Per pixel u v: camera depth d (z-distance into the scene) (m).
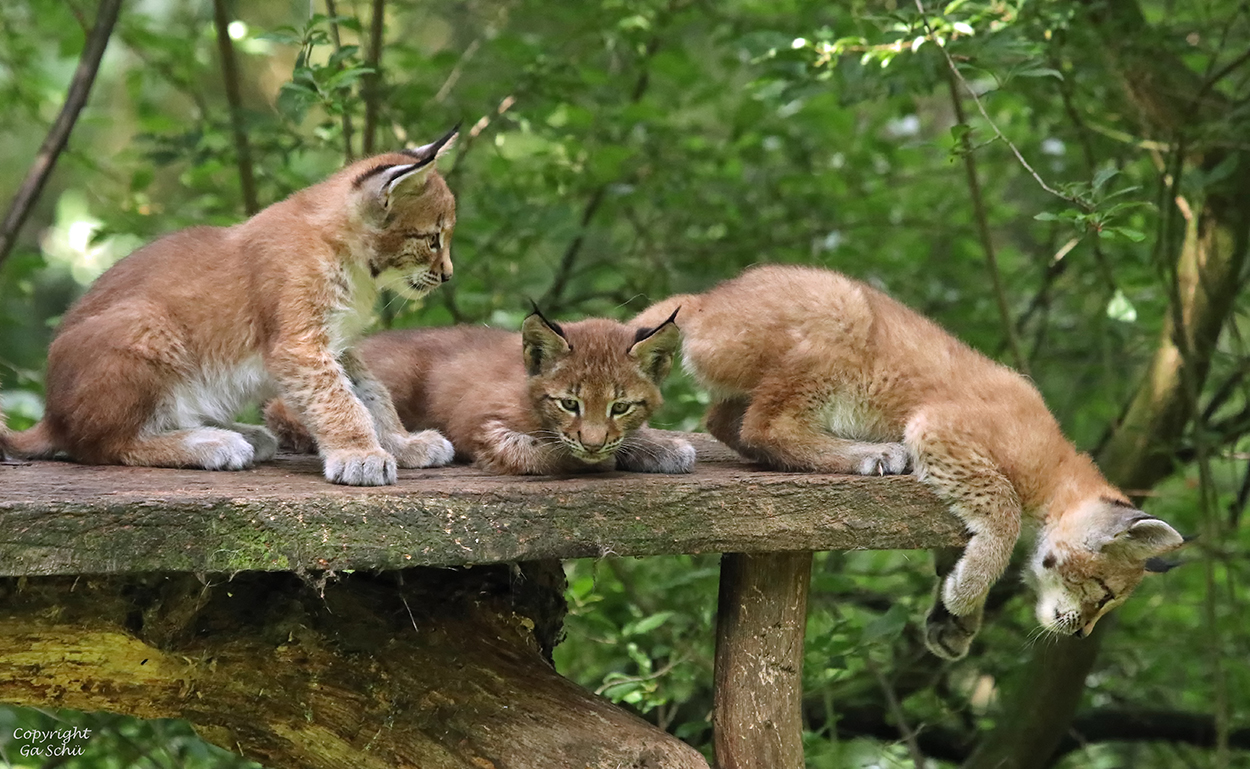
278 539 6.30
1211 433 12.64
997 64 11.22
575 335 8.14
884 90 12.20
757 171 15.18
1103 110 13.09
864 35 11.74
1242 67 13.48
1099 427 16.30
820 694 11.87
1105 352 13.30
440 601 7.72
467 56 13.62
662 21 13.81
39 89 15.32
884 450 8.19
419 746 7.19
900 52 10.33
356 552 6.44
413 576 7.74
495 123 13.55
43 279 20.45
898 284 14.63
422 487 6.77
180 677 7.26
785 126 14.66
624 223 17.02
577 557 6.96
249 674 7.29
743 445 8.50
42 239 23.88
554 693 7.46
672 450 8.20
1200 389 12.90
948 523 8.03
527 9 13.96
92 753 11.25
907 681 13.62
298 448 8.97
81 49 14.05
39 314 20.30
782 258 14.64
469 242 13.25
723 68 15.02
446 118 13.38
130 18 14.31
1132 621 14.33
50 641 6.90
